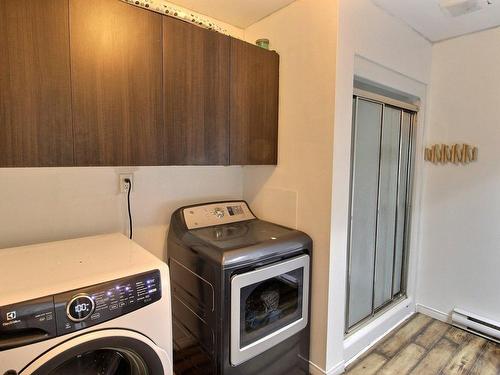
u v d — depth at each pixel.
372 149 2.17
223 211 2.09
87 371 1.11
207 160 1.68
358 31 1.78
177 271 1.83
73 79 1.23
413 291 2.68
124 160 1.39
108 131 1.34
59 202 1.60
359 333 2.13
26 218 1.51
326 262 1.78
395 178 2.45
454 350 2.15
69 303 0.96
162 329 1.17
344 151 1.77
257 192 2.23
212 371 1.52
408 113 2.48
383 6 1.91
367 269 2.26
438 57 2.46
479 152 2.29
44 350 0.92
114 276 1.08
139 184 1.87
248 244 1.57
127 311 1.07
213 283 1.48
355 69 1.81
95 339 1.00
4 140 1.11
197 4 1.88
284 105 1.97
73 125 1.25
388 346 2.20
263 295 1.61
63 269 1.13
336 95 1.68
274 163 2.02
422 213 2.63
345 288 1.91
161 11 1.46
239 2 1.87
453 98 2.40
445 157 2.45
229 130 1.76
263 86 1.91
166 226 2.00
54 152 1.21
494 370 1.95
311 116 1.81
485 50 2.22
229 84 1.74
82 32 1.24
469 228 2.38
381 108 2.20
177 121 1.55
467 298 2.42
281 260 1.66
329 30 1.68
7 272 1.09
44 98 1.18
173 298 1.88
